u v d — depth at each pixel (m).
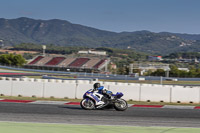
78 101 25.36
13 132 12.12
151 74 136.50
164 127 14.23
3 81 28.25
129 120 15.98
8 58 190.62
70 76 101.44
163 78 101.88
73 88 27.86
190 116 18.36
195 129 13.94
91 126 13.90
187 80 97.56
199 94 27.95
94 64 190.25
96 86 19.50
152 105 23.73
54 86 27.97
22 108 19.05
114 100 19.22
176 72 132.62
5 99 24.22
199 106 24.30
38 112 17.64
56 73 128.75
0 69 128.62
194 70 138.25
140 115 17.92
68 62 197.75
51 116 16.39
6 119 14.91
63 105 21.80
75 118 15.99
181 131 13.35
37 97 27.73
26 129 12.74
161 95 27.81
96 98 19.27
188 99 27.92
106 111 19.06
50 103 22.78
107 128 13.53
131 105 23.30
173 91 27.86
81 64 191.62
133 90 27.97
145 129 13.57
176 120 16.59
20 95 28.03
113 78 97.50
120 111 19.30
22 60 192.88
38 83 27.97
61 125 13.88
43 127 13.28
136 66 126.81
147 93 27.88
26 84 28.03
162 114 18.73
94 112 18.45
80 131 12.76
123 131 13.00
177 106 23.78
